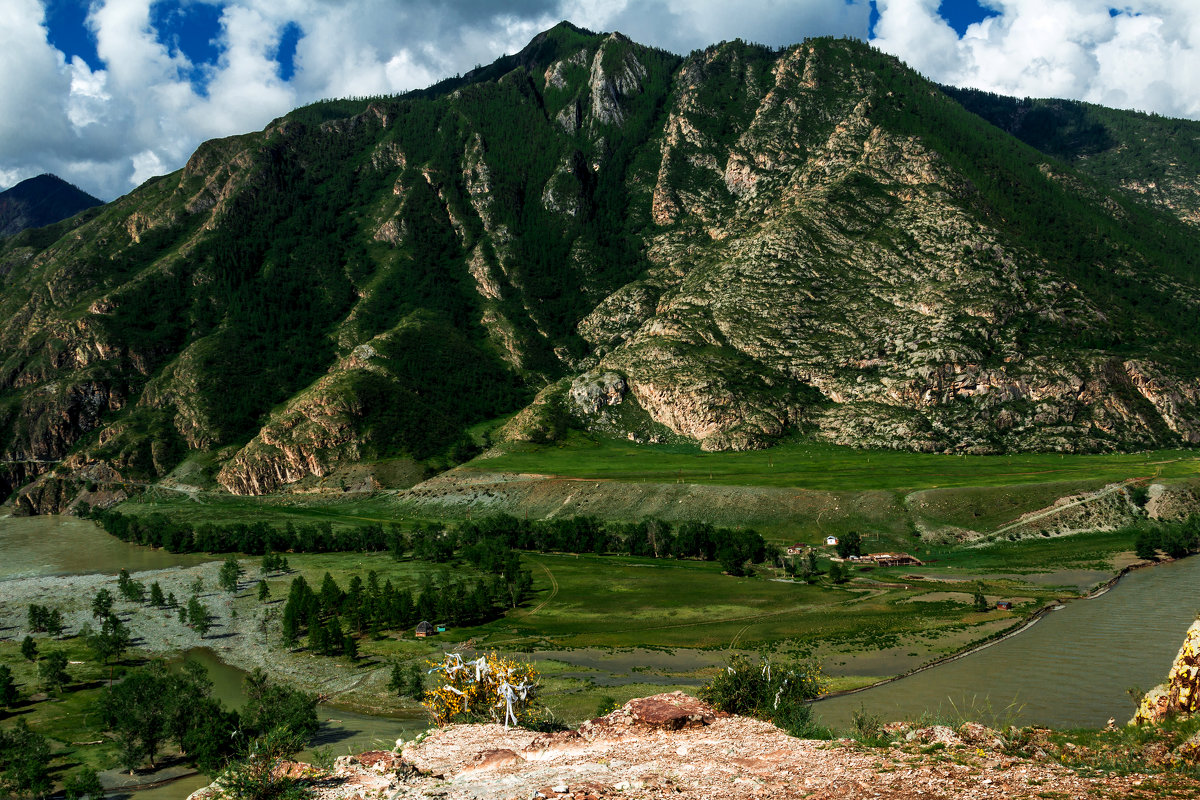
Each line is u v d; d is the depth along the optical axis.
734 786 21.39
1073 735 26.64
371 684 109.06
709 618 135.25
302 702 89.88
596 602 149.50
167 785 79.62
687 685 98.81
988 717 75.62
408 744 29.17
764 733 27.02
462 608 142.38
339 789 23.17
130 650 132.62
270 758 24.78
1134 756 23.41
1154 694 28.53
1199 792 19.64
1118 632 109.94
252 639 136.12
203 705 88.06
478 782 23.48
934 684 91.69
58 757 87.94
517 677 39.91
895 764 22.42
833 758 23.42
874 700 86.06
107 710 89.81
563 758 26.16
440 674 40.78
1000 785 20.48
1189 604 125.00
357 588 146.25
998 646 107.69
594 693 96.00
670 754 25.22
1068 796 19.62
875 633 119.44
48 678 112.12
